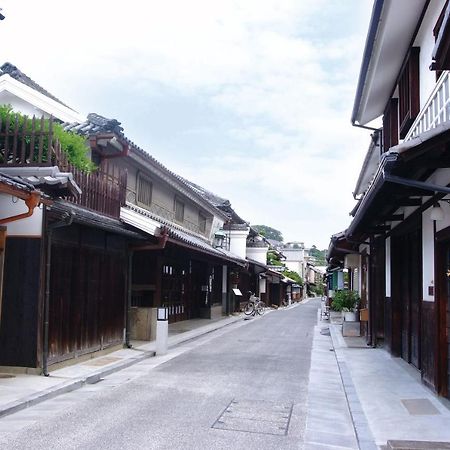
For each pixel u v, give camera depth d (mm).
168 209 19953
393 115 11422
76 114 12461
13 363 8570
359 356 11984
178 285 20719
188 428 6121
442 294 7660
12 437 5590
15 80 12117
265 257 38312
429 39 8266
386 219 10047
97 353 10812
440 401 7414
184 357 12000
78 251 9891
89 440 5539
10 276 8641
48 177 7879
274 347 14297
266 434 6016
